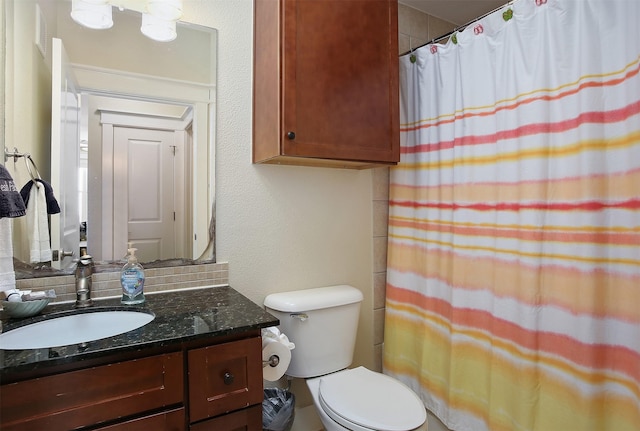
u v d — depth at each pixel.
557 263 1.17
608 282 1.07
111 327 1.14
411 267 1.76
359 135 1.43
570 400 1.13
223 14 1.48
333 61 1.37
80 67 1.27
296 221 1.65
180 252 1.41
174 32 1.38
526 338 1.24
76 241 1.25
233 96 1.50
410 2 1.94
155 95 1.38
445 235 1.59
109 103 1.31
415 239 1.74
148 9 1.30
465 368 1.49
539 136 1.21
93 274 1.27
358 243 1.83
